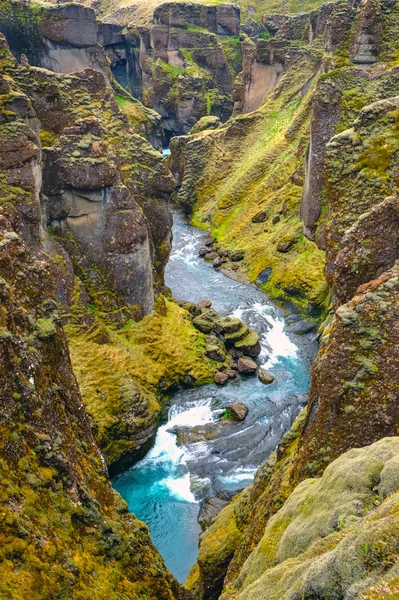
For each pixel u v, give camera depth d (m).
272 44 111.38
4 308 14.95
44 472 14.15
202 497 36.38
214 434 42.25
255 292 68.25
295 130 91.94
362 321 18.61
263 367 51.72
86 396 39.16
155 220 56.94
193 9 143.75
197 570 28.58
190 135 112.50
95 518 15.61
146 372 45.25
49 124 49.75
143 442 40.09
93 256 46.69
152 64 141.62
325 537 12.62
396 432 17.66
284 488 20.31
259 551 15.83
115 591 14.29
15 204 39.50
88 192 45.16
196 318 55.88
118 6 187.75
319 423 19.12
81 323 43.62
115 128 56.28
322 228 56.44
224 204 92.75
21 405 14.30
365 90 53.16
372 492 13.74
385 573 9.20
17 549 11.90
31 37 90.00
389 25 54.66
